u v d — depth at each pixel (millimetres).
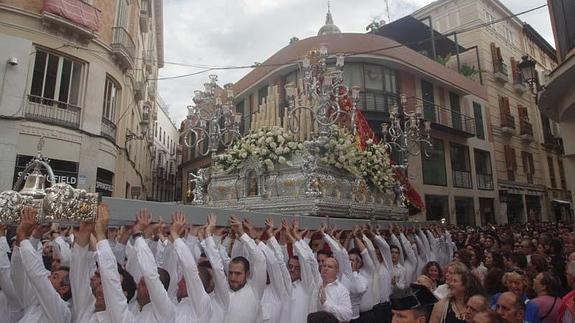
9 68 12914
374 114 16344
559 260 6637
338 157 7621
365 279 5789
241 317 3848
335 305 4609
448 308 3703
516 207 25109
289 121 8766
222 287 3908
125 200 3615
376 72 17531
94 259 3564
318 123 7773
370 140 9398
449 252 9148
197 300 3613
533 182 26953
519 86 26812
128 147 19297
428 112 19203
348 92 9391
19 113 12891
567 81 9492
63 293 3799
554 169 30000
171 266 4098
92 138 14742
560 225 17578
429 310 3666
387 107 17156
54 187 3184
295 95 8352
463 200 20641
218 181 8297
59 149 13719
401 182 10867
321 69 7840
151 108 29906
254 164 7543
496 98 24969
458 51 23766
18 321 3414
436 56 24000
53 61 14078
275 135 7531
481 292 3771
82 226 3268
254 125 10180
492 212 22562
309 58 7926
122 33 16453
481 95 23312
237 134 8734
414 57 18641
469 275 3811
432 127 19000
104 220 3297
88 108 14656
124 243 4312
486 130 23422
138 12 20172
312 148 7109
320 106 7379
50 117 13680
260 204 7402
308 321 3064
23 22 13273
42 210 3240
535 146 28250
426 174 18734
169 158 45750
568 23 9664
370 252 6148
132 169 21219
